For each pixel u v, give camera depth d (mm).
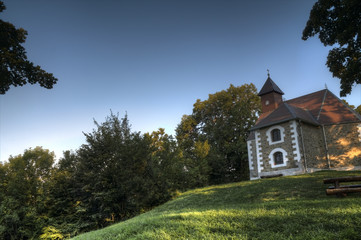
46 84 14555
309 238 5973
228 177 39000
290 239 6102
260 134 24203
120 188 19281
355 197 9898
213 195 16531
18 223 19453
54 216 22188
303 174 19016
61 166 27375
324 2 15680
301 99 28859
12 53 13469
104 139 20594
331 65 16781
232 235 6840
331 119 23641
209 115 50094
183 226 8023
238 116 43969
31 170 27188
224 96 48000
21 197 22688
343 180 10453
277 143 22828
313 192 12453
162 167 25156
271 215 7977
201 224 7973
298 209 8328
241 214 8578
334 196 11070
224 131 42656
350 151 22125
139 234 7988
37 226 19875
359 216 6820
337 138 22844
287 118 22219
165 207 16094
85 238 9820
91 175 19219
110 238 8578
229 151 39719
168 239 7160
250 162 27438
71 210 22203
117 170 19672
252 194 14359
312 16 16438
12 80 13922
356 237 5684
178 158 31562
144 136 22547
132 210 20250
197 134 49406
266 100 29969
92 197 19500
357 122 22297
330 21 16266
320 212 7602
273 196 13180
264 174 23281
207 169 34719
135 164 20266
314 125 23562
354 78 16078
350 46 15641
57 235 19094
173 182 24703
